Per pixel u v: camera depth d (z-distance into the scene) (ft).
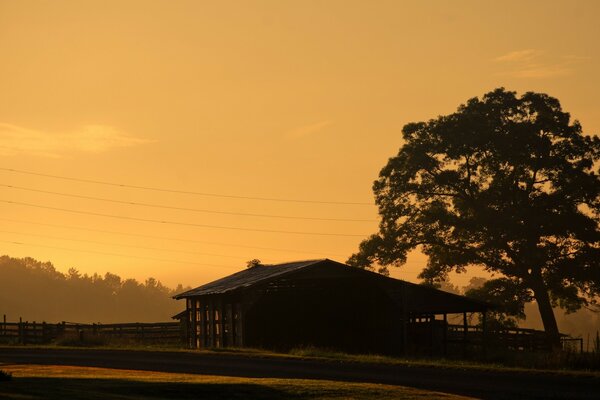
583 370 120.47
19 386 87.15
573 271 237.45
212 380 102.68
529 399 89.20
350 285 195.83
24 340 221.66
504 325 244.01
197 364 131.54
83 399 79.77
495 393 93.35
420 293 193.77
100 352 162.30
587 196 244.63
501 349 201.16
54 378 100.68
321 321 195.62
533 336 223.51
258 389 93.25
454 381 103.40
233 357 141.49
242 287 181.88
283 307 192.24
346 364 124.88
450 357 178.91
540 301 242.78
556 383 100.78
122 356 150.82
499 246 241.14
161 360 140.05
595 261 238.48
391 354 188.65
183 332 221.46
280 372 117.39
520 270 242.78
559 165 242.99
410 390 93.45
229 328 190.90
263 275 193.16
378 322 193.26
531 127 247.50
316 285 194.08
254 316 187.42
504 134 246.47
